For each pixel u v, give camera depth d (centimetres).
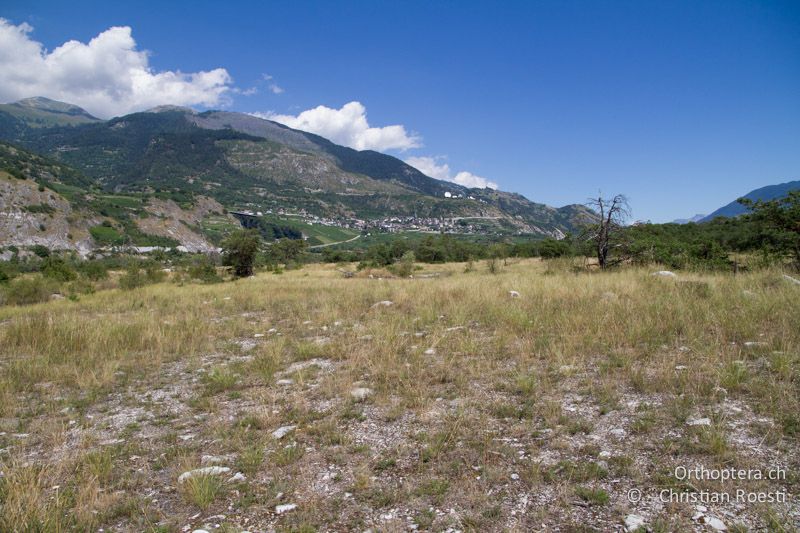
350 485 387
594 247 2205
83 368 827
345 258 8262
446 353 765
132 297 1992
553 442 429
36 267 6731
